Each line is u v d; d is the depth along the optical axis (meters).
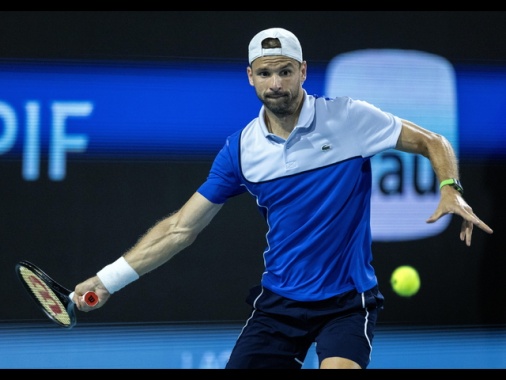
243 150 15.52
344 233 15.11
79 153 23.17
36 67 22.88
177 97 23.23
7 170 23.00
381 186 23.64
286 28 23.38
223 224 23.62
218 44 23.22
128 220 23.36
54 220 23.19
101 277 16.03
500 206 24.11
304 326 15.38
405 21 23.66
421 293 23.94
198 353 23.56
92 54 22.97
